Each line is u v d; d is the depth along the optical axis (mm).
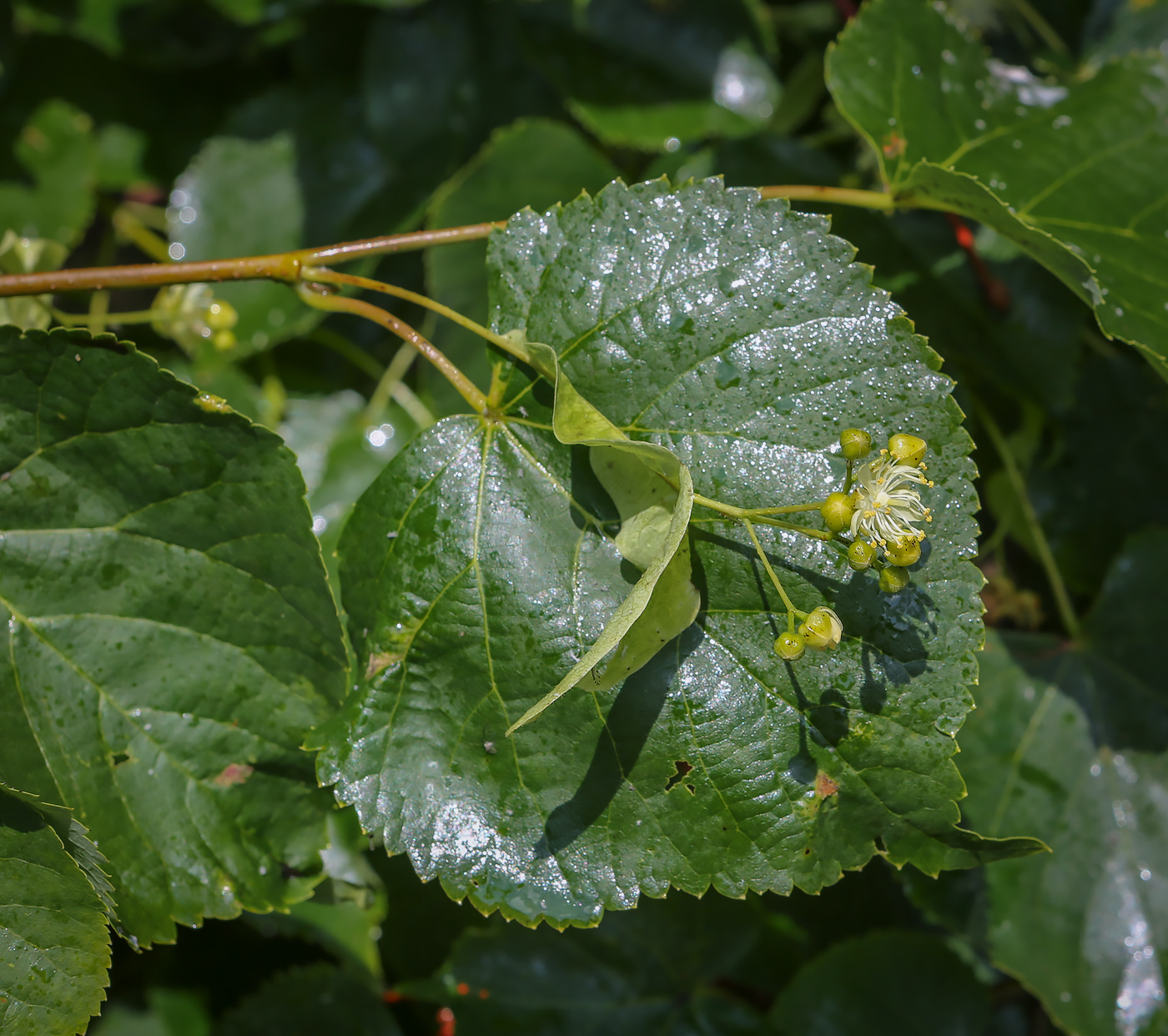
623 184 412
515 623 405
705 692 402
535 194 504
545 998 490
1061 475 495
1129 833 475
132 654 413
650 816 403
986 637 485
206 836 416
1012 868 473
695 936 494
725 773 401
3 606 409
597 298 409
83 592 411
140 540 411
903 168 442
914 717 397
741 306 406
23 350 397
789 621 393
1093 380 499
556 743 404
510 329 412
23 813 401
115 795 413
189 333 479
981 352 478
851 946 490
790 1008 489
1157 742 478
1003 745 478
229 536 411
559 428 394
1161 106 459
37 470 406
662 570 385
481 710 406
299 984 493
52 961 404
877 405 402
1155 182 454
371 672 407
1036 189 451
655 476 402
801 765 400
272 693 417
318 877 423
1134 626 483
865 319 404
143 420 404
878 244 479
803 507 393
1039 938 470
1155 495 497
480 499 409
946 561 398
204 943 501
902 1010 490
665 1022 493
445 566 408
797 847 400
